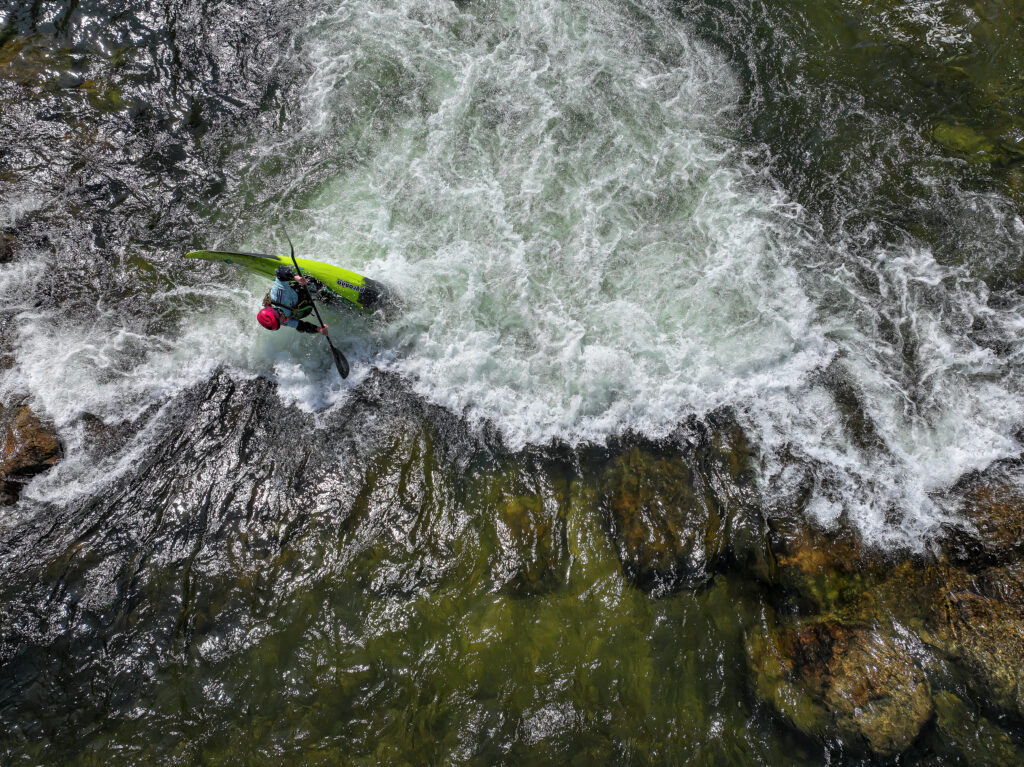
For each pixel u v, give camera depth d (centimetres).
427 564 656
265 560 656
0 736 584
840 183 871
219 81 923
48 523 674
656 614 637
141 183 856
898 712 587
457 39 977
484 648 621
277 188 865
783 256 827
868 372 762
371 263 810
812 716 599
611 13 993
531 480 704
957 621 617
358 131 905
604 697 606
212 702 599
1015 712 585
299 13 981
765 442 721
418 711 598
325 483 696
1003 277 812
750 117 916
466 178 873
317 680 608
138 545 664
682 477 700
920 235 838
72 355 752
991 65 934
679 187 870
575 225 844
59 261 806
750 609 639
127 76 910
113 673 609
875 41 958
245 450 717
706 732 599
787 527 668
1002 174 869
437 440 725
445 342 774
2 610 630
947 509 679
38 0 938
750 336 782
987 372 761
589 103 926
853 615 628
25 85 890
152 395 744
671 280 812
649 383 755
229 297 802
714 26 979
